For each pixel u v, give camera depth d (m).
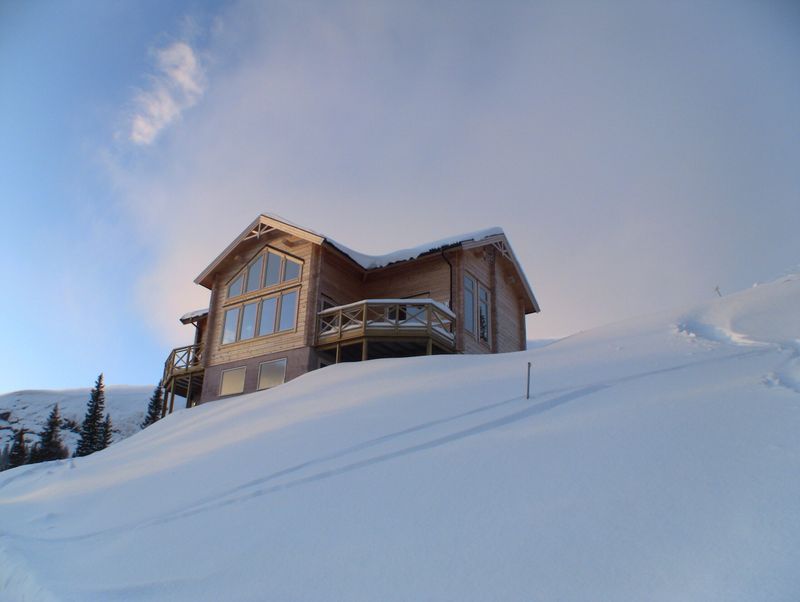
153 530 5.41
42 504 8.52
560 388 6.70
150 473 8.20
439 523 3.91
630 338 8.84
